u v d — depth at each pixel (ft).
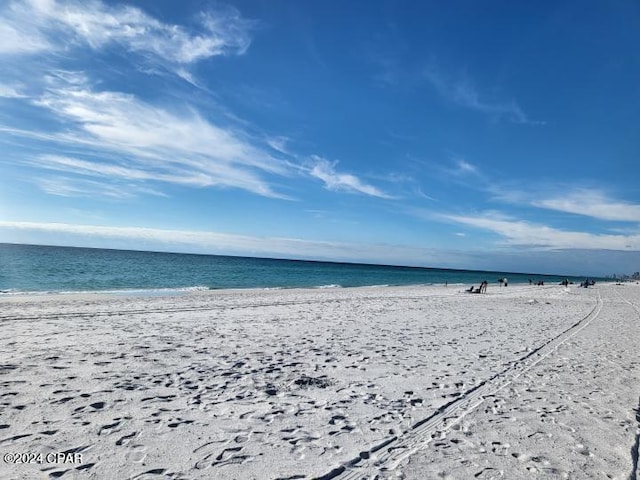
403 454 14.02
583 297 108.58
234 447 14.11
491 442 15.33
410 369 25.49
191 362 24.98
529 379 24.47
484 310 64.08
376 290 109.50
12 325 34.47
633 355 33.50
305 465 13.00
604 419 18.38
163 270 172.55
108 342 29.37
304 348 30.22
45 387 19.20
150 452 13.46
